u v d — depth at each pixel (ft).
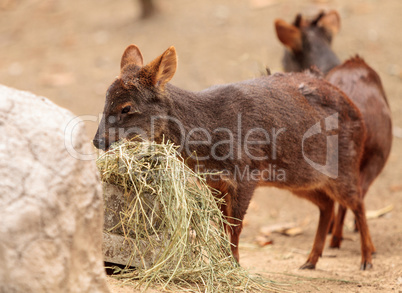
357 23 65.72
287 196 44.88
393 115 52.70
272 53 60.85
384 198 42.86
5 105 16.44
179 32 66.80
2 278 14.87
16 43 71.92
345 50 60.80
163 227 23.44
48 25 75.61
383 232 37.01
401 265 30.32
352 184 31.09
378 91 36.73
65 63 64.28
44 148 16.20
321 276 28.68
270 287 25.09
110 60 63.67
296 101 29.01
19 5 83.05
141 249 23.41
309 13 67.21
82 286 16.62
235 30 66.23
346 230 39.55
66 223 16.07
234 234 27.02
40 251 15.47
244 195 27.12
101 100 55.77
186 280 23.16
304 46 41.45
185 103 26.68
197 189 24.14
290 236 38.60
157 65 25.71
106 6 79.15
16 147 15.97
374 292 25.62
